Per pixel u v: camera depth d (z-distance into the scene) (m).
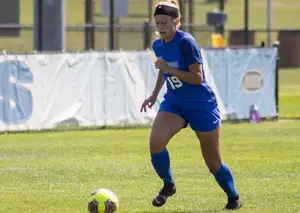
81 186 32.72
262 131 55.16
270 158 41.31
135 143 48.44
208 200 29.06
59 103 55.19
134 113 58.16
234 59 61.62
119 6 83.12
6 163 39.66
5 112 53.16
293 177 34.97
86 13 86.56
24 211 27.34
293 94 90.25
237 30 122.38
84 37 93.56
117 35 99.06
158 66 25.00
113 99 57.38
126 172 36.53
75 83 55.78
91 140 50.03
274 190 31.41
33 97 54.06
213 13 95.62
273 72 63.72
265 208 27.41
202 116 25.55
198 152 43.94
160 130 25.55
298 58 138.25
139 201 29.02
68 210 27.45
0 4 95.75
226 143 48.03
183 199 29.28
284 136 51.94
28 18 139.75
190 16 93.06
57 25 70.19
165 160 25.77
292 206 27.89
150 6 92.44
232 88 61.62
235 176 35.22
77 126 57.31
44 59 54.31
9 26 82.00
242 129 56.53
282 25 180.25
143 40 93.12
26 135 52.47
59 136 52.12
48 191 31.52
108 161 40.25
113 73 57.22
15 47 113.06
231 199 26.98
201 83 25.25
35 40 71.12
